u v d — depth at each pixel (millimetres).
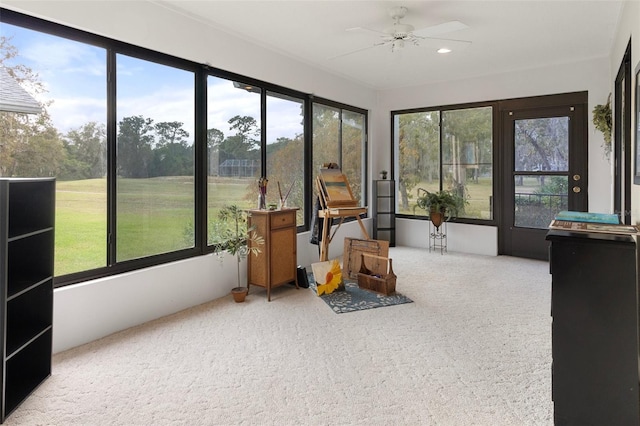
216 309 3604
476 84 5875
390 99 6664
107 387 2307
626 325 1603
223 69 3953
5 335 2021
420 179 6555
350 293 4074
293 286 4328
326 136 5656
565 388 1704
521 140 5613
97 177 3029
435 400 2164
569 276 1677
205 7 3426
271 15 3600
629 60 3318
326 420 1998
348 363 2590
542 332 3066
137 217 3316
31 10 2543
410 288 4234
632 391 1603
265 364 2580
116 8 3002
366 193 6660
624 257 1594
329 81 5520
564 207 5328
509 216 5793
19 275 2422
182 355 2705
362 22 3773
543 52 4734
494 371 2471
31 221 2447
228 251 3770
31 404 2139
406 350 2771
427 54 4793
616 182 4176
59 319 2736
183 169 3689
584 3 3371
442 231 6324
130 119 3240
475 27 3898
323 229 4465
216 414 2051
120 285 3100
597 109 4562
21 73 2600
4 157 2533
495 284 4371
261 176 4523
